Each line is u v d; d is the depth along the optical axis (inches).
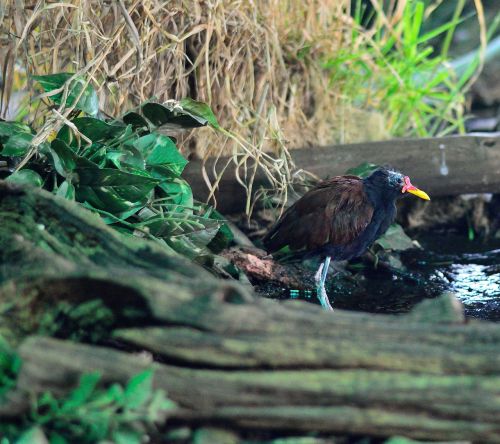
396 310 366.3
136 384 197.9
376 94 533.0
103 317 218.8
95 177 307.0
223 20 403.2
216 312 211.0
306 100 486.9
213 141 433.4
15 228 245.8
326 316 213.9
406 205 495.2
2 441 192.2
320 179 446.9
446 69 583.8
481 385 200.7
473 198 495.8
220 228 364.5
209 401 203.6
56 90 319.9
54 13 365.1
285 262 412.8
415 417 202.4
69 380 202.1
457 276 417.1
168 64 396.8
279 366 206.1
